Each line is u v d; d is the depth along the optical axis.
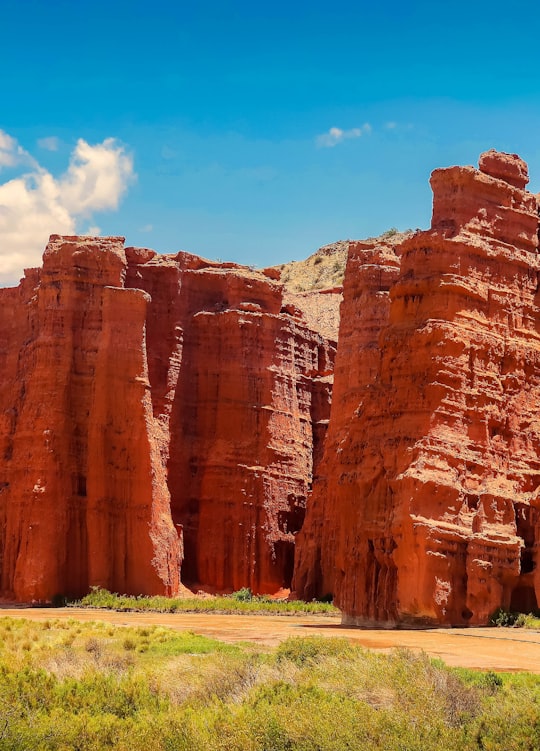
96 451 63.38
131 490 63.62
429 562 40.94
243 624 47.88
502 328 45.94
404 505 41.78
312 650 30.55
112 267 66.06
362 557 44.56
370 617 43.91
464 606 41.44
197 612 58.88
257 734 22.53
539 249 48.78
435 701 23.86
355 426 46.97
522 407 45.84
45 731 23.78
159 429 69.00
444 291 44.53
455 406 43.41
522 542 42.47
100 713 25.70
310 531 67.81
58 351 64.50
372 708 23.59
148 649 36.03
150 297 66.38
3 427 67.19
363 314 68.75
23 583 61.31
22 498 62.75
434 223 46.59
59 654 33.06
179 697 26.86
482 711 23.95
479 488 43.09
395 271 69.12
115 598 60.66
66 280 65.38
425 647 34.03
